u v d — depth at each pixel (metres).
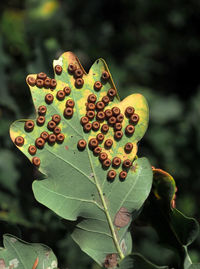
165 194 0.20
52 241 0.28
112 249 0.19
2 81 0.38
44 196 0.18
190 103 0.69
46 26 0.58
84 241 0.19
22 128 0.19
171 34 0.88
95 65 0.20
